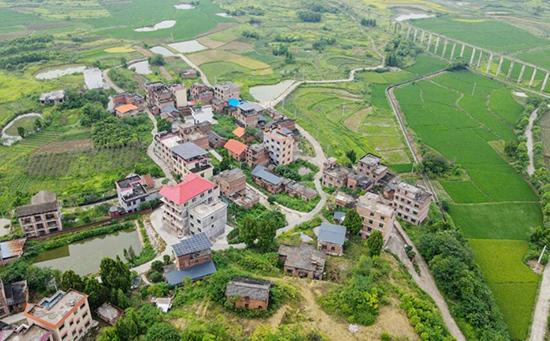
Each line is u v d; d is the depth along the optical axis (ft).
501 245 458.91
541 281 411.54
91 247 428.15
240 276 343.26
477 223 493.77
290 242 431.43
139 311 320.09
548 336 355.56
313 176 568.41
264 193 525.34
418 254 435.53
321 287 352.49
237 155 588.91
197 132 609.83
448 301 377.30
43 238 431.84
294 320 309.63
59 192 506.89
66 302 298.15
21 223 422.00
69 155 583.99
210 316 312.71
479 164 618.44
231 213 475.72
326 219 477.77
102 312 323.16
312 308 324.60
